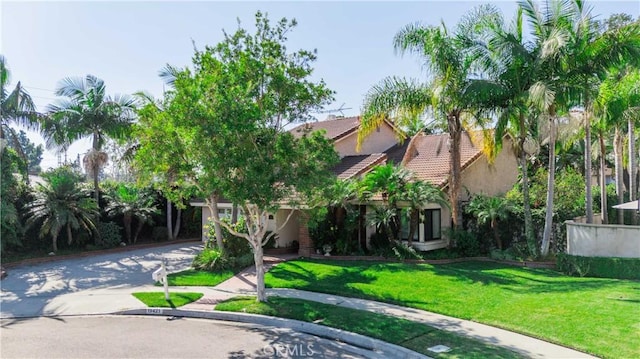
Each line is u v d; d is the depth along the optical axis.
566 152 32.00
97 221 24.45
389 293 12.91
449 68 17.70
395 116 20.17
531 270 16.39
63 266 19.47
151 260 21.00
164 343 9.18
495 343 8.66
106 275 17.28
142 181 14.28
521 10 17.44
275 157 11.03
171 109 10.89
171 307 12.01
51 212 21.70
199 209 29.17
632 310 10.34
